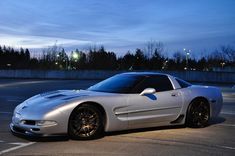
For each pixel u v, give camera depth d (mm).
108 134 7484
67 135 6746
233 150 6289
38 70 65750
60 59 93562
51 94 7457
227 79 51281
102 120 7082
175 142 6836
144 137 7254
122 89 7629
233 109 12883
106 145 6488
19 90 24359
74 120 6750
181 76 54375
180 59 82812
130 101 7387
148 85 7859
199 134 7695
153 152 6027
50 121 6492
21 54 113812
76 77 62531
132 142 6773
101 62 84375
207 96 8664
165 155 5844
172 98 8023
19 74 67438
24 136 7121
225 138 7309
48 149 6113
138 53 80312
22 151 5969
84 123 6852
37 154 5781
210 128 8500
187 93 8344
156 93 7855
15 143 6535
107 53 85688
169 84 8203
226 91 25750
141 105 7516
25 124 6613
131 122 7391
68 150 6066
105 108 7055
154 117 7719
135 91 7613
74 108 6723
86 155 5754
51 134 6543
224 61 83938
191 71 53750
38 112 6574
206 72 52625
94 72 61500
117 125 7227
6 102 14812
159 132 7816
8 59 110062
